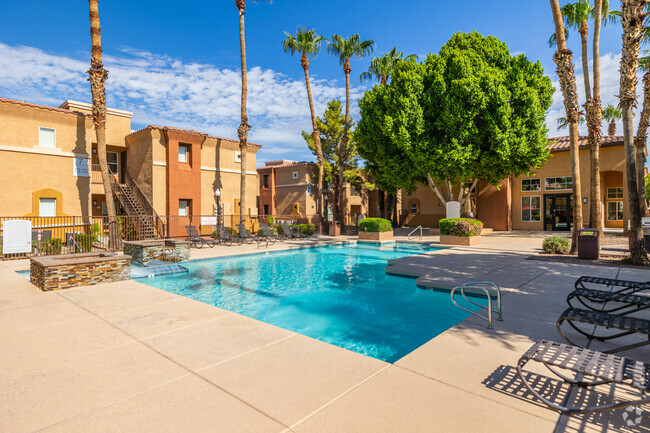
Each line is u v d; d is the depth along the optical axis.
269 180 35.44
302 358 3.69
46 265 6.93
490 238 19.05
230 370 3.40
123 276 8.06
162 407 2.74
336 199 34.56
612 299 4.89
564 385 3.10
